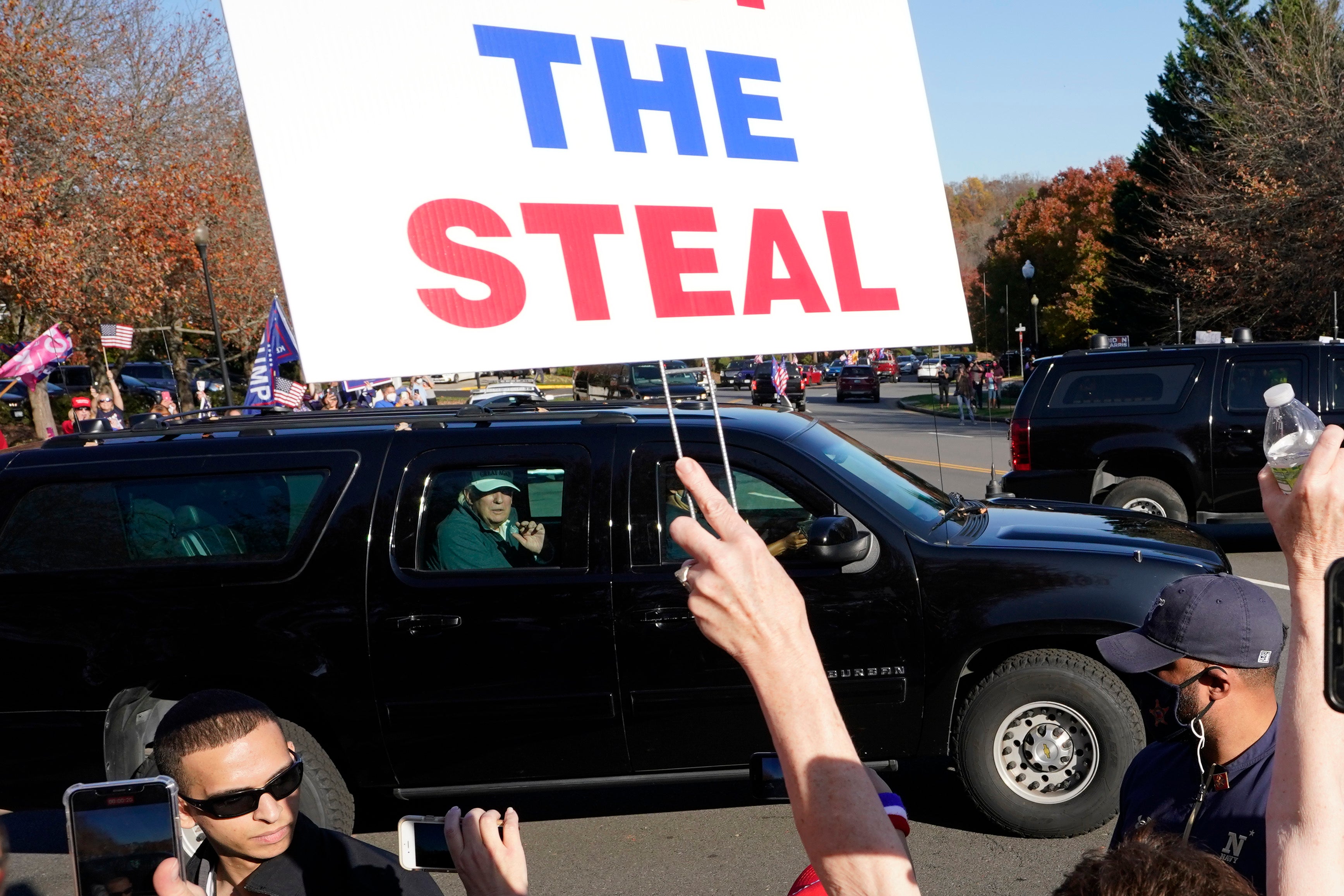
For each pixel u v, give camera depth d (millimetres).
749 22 1662
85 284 24547
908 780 5414
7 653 4426
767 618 1186
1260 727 2107
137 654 4398
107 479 4594
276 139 1365
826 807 1197
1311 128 26656
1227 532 11750
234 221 31641
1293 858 1334
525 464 4613
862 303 1688
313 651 4422
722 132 1630
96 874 1505
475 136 1472
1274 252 27625
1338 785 1324
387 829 5168
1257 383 9898
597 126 1544
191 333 42656
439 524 4562
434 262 1428
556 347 1483
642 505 4527
